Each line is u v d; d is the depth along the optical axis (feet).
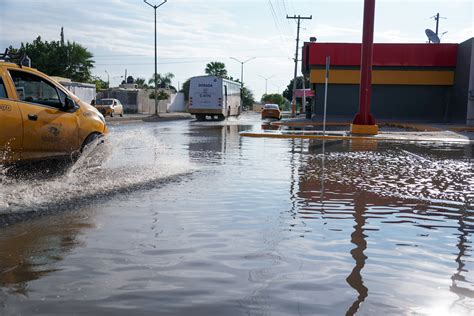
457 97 116.57
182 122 121.90
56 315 10.50
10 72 25.79
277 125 106.73
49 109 27.40
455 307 11.13
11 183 25.44
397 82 121.08
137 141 56.03
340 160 40.52
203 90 132.26
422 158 42.91
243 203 22.52
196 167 34.55
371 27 72.33
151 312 10.69
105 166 33.88
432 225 18.95
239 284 12.40
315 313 10.69
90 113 30.53
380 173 33.01
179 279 12.72
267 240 16.47
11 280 12.57
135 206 21.53
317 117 123.65
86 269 13.43
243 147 51.16
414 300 11.50
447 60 118.42
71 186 25.64
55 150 27.61
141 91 219.41
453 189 27.04
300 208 21.65
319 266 13.88
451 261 14.51
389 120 121.90
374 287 12.30
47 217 19.33
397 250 15.56
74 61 193.06
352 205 22.47
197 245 15.79
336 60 120.78
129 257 14.51
